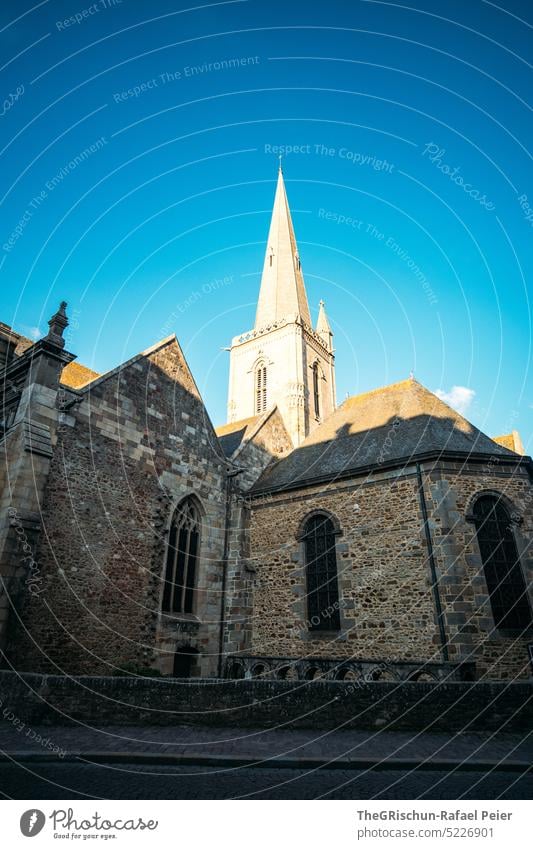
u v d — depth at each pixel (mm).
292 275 51375
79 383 20844
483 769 7738
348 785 7035
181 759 8031
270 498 20344
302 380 43438
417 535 15445
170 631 16594
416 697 10141
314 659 15500
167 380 19609
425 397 20719
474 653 13492
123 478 16547
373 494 17062
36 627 12883
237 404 46562
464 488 15609
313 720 10164
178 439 19297
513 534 15367
